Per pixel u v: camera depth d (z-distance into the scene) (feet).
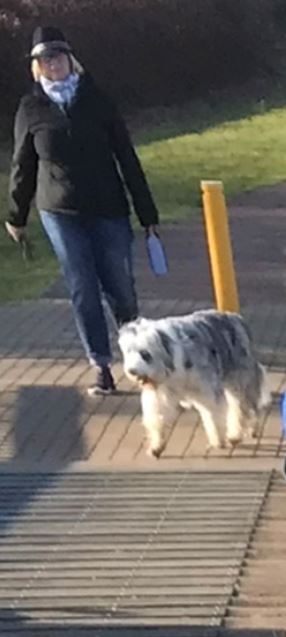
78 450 28.40
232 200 68.33
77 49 104.63
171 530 23.77
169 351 26.76
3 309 42.27
